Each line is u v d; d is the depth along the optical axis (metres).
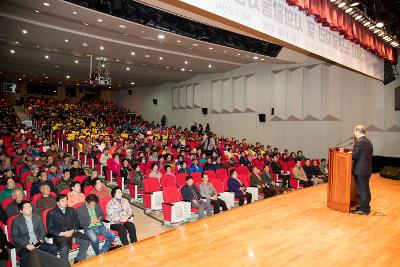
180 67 17.38
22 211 4.40
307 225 4.48
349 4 5.76
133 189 7.93
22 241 4.22
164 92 24.88
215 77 19.23
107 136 15.01
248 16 4.16
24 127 16.41
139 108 28.50
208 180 7.71
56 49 13.60
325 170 11.20
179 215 6.37
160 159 9.84
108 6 8.43
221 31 11.07
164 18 9.62
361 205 5.06
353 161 5.14
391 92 11.55
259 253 3.48
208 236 4.03
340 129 13.04
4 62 16.91
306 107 14.08
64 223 4.72
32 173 7.39
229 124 18.23
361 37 6.92
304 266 3.16
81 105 29.48
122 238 5.10
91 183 6.59
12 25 10.25
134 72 19.20
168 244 3.76
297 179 9.50
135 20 9.02
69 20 9.70
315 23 5.61
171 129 19.95
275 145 15.42
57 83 28.38
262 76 15.98
